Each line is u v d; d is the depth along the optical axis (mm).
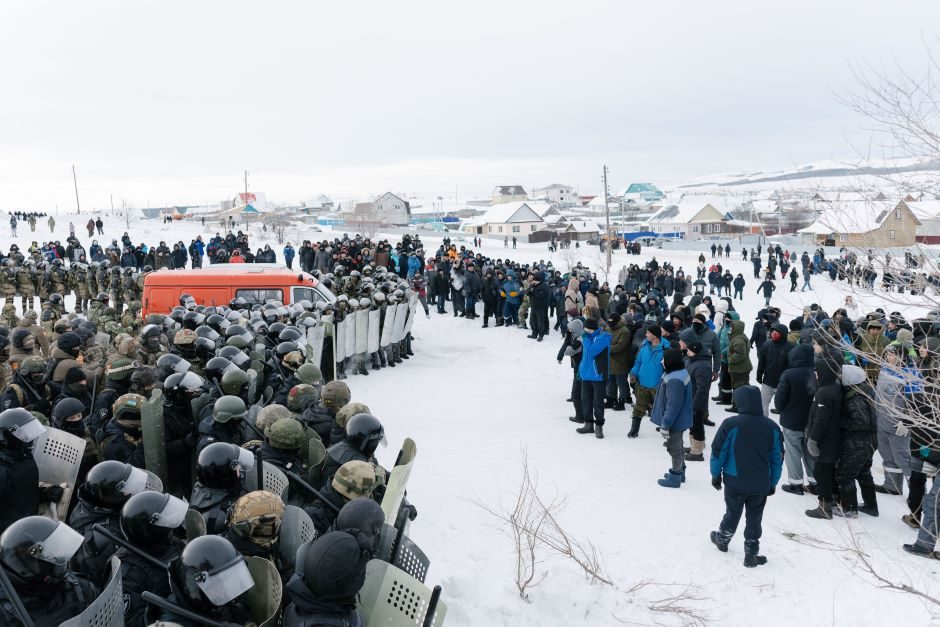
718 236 75500
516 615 5043
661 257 50562
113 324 11531
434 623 3250
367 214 84125
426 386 13023
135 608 2951
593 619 5066
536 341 17578
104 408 6078
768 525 6711
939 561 5922
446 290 21672
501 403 11812
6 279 19859
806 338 8898
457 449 9031
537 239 87875
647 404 9562
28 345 8484
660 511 6996
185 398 5449
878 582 5559
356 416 4555
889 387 6578
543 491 7484
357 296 15859
